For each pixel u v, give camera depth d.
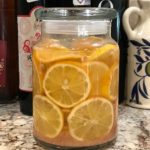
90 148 0.28
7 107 0.40
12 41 0.40
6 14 0.39
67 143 0.28
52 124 0.28
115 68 0.29
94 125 0.28
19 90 0.38
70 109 0.27
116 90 0.29
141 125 0.34
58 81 0.27
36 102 0.29
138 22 0.39
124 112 0.38
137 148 0.29
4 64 0.40
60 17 0.27
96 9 0.28
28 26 0.35
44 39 0.29
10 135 0.32
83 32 0.28
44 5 0.35
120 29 0.39
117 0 0.37
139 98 0.39
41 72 0.28
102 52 0.27
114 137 0.29
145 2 0.38
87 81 0.27
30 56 0.35
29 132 0.32
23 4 0.35
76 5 0.36
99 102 0.27
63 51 0.27
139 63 0.39
